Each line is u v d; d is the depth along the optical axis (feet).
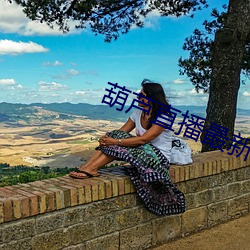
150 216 11.63
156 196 11.31
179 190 11.29
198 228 13.12
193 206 12.89
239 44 20.85
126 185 10.92
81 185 10.14
